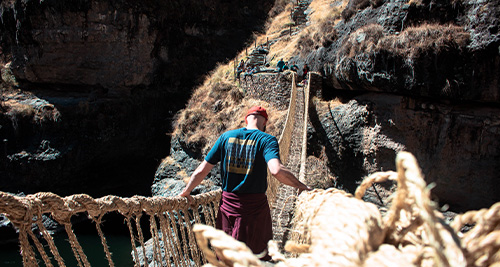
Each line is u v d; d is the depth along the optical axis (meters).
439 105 13.94
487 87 12.62
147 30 28.05
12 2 26.92
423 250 0.76
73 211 1.83
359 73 15.37
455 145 13.69
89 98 27.09
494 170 13.08
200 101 24.61
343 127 16.16
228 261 0.80
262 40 28.89
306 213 1.17
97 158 26.59
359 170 15.69
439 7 13.67
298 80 19.50
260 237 2.45
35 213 1.59
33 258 1.55
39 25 26.72
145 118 28.05
